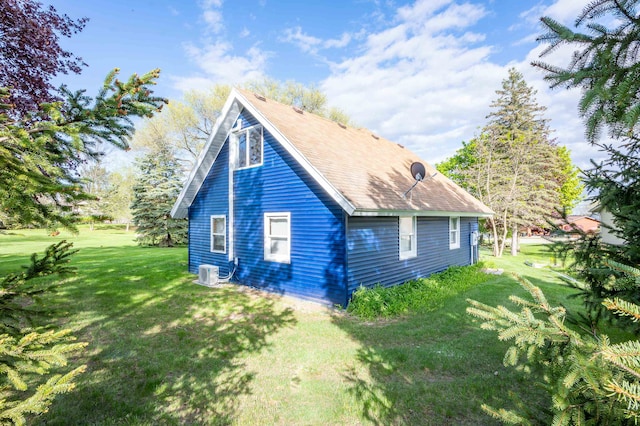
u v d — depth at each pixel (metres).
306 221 8.74
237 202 10.93
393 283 9.66
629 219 3.08
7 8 6.66
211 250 12.03
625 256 3.03
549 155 21.11
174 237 23.95
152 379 4.46
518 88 22.08
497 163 20.31
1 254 17.97
